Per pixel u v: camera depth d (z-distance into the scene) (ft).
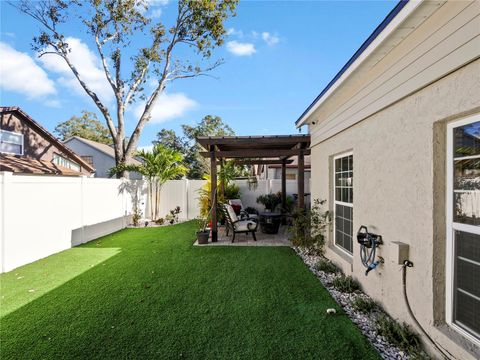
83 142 81.51
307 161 48.65
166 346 8.90
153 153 39.04
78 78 45.06
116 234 29.14
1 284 14.48
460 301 7.68
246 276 15.30
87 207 25.84
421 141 8.64
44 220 20.22
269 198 38.34
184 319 10.59
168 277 15.26
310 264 17.49
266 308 11.40
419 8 7.49
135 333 9.66
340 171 17.13
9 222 17.12
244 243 23.62
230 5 44.19
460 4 6.97
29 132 44.47
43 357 8.42
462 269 7.64
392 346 8.75
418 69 8.66
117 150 45.80
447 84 7.53
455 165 7.82
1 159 37.47
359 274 13.24
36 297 12.73
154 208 39.91
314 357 8.25
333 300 12.08
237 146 27.78
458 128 7.73
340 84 12.85
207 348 8.77
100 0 42.27
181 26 46.68
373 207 11.86
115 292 13.23
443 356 7.62
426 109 8.39
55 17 42.70
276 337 9.32
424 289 8.51
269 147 29.07
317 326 9.96
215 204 24.66
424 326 8.51
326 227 18.57
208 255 19.85
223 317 10.70
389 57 10.37
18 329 9.98
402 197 9.70
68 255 20.42
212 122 127.75
